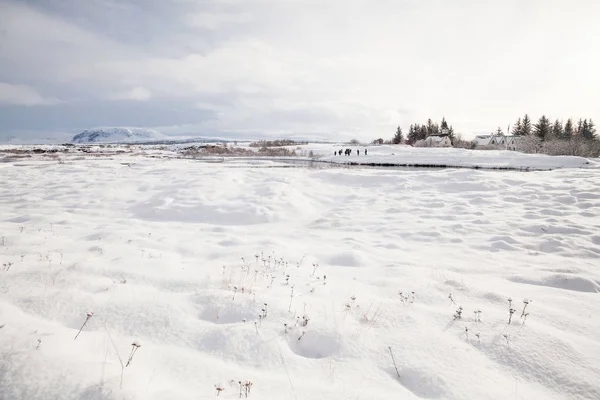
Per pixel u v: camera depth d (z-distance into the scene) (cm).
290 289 504
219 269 591
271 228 1011
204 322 397
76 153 5391
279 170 2105
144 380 254
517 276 589
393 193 1552
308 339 371
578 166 3359
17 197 1344
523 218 1052
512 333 377
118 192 1455
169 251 698
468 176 1773
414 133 9975
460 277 573
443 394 284
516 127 8275
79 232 841
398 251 761
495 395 284
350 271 600
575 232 891
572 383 302
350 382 296
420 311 433
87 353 286
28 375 226
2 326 298
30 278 484
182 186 1530
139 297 449
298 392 271
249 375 295
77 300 418
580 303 471
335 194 1566
